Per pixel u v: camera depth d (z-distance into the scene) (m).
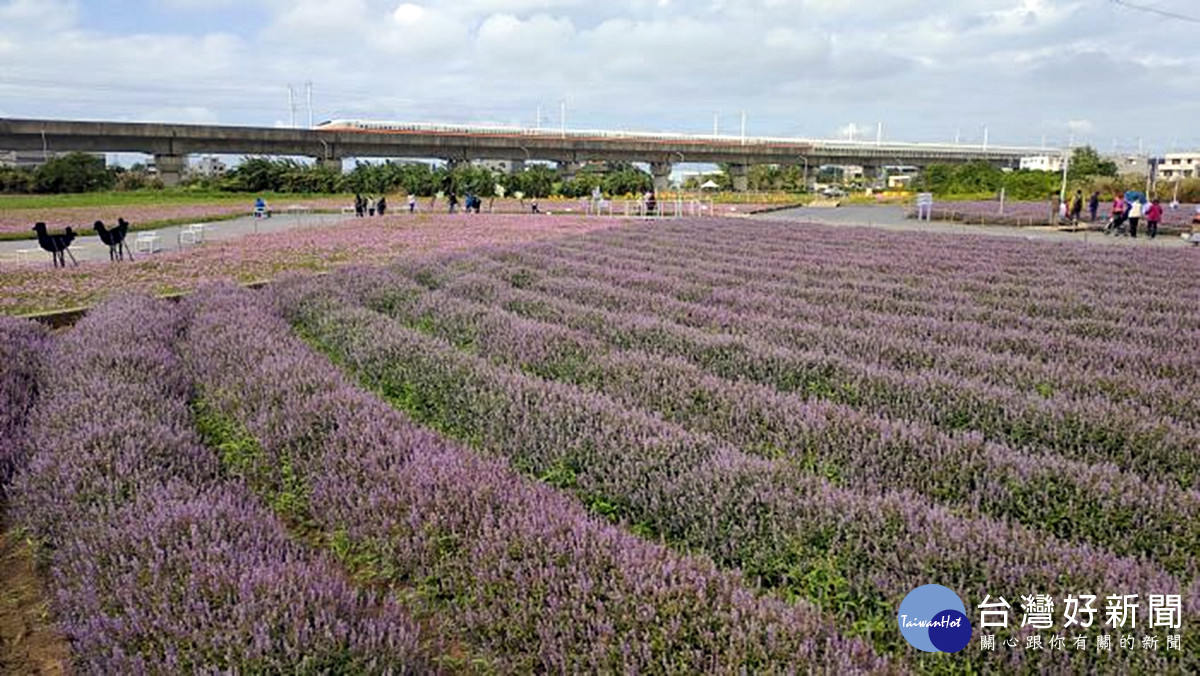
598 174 73.88
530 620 3.22
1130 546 4.00
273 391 6.20
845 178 127.00
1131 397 6.38
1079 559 3.48
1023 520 4.38
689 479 4.51
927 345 8.47
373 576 4.09
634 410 5.85
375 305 11.35
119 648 2.92
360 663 2.87
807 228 29.05
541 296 11.68
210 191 55.75
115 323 9.13
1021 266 16.39
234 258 18.78
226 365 7.33
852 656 2.89
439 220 34.38
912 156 92.69
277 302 11.17
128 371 6.90
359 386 7.02
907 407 6.34
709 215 41.91
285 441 5.30
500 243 21.45
